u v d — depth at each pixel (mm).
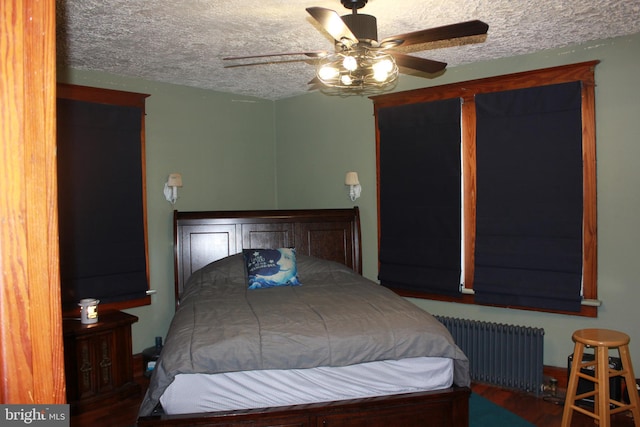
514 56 3670
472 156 3930
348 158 4750
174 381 2301
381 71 2393
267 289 3621
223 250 4391
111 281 3918
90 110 3809
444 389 2578
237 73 4082
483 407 3320
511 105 3678
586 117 3385
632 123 3232
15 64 557
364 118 4609
